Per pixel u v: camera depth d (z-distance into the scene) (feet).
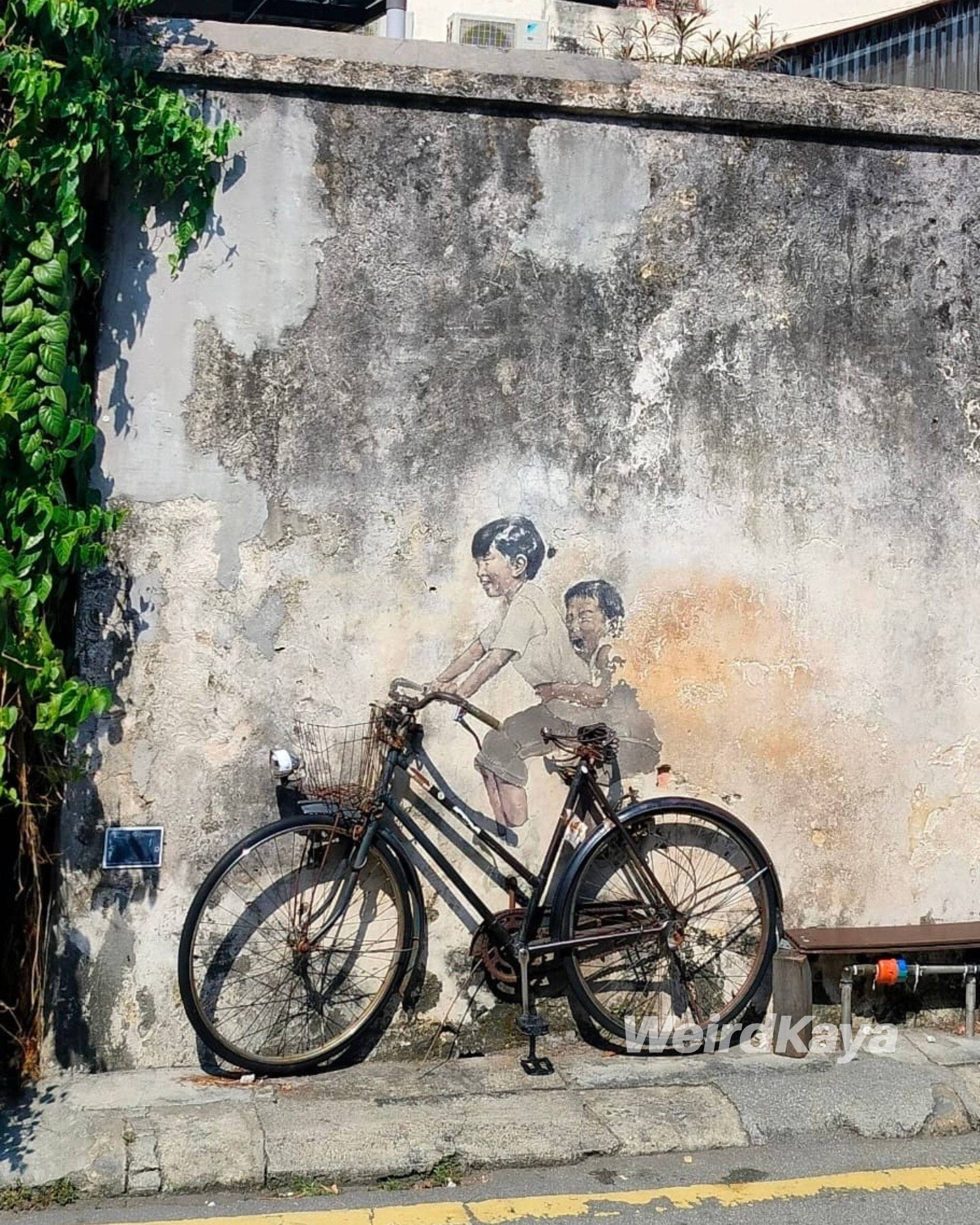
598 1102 15.46
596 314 17.19
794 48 28.66
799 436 17.78
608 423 17.25
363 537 16.61
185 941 15.40
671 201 17.38
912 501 18.12
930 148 18.16
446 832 16.90
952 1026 18.26
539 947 16.42
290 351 16.39
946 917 18.29
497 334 16.93
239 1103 15.12
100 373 15.90
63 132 15.07
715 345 17.52
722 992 17.80
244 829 16.30
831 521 17.88
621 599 17.33
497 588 16.99
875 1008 18.12
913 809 18.17
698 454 17.49
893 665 18.10
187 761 16.15
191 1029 16.16
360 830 16.10
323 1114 14.84
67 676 15.81
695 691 17.56
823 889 17.94
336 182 16.48
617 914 17.11
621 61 17.62
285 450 16.39
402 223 16.66
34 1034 15.76
